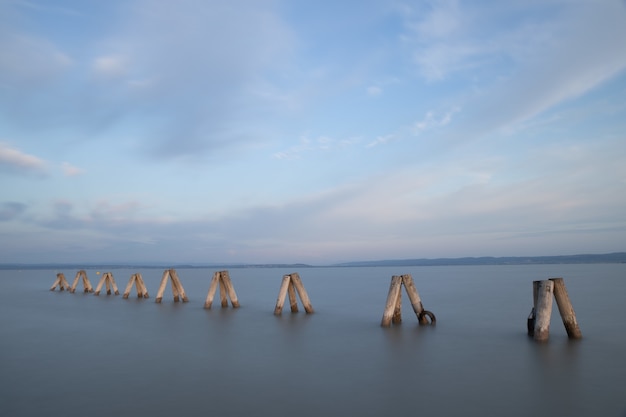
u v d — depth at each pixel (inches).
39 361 478.9
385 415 315.6
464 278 2498.8
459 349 521.7
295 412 322.0
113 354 511.5
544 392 362.3
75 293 1568.7
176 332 660.7
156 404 339.6
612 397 349.1
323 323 732.7
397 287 701.3
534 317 594.2
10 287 2003.0
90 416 317.1
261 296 1321.4
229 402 343.0
